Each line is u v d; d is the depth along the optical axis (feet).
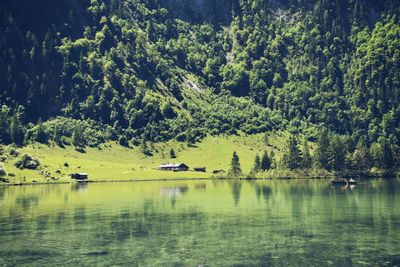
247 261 350.64
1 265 346.74
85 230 472.44
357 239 419.95
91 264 347.56
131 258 362.33
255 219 534.78
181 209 622.95
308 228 474.90
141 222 518.37
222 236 438.40
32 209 627.87
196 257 363.35
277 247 392.68
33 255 373.20
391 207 626.64
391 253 369.30
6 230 474.08
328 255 364.99
